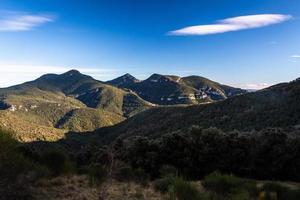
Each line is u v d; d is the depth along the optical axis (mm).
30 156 21359
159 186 19000
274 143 43812
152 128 143500
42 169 18891
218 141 44219
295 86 115125
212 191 15953
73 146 93812
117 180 22516
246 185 16312
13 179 14328
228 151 44000
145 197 17344
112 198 16562
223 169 43312
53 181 18688
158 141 44031
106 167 21797
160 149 42250
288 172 42656
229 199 15148
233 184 16219
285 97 109375
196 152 43219
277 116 97250
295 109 96438
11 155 14430
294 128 68125
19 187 14469
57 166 21891
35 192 15289
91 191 17516
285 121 92062
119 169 24281
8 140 14438
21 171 15070
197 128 46938
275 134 44156
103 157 27969
